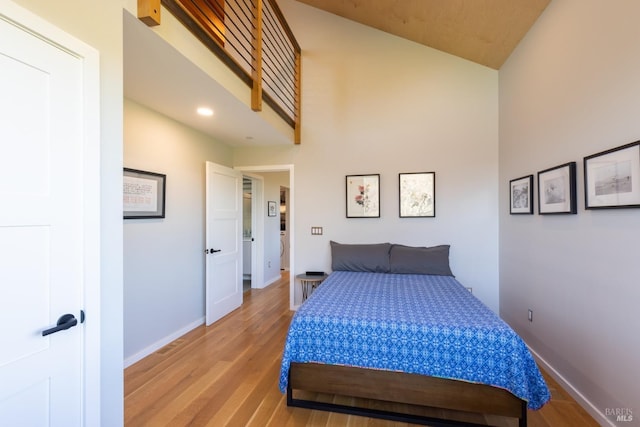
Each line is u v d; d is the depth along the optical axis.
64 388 1.16
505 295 3.26
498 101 3.43
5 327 0.99
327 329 1.89
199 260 3.47
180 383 2.22
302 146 3.98
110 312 1.35
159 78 2.12
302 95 3.98
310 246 3.95
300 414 1.88
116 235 1.37
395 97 3.72
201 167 3.49
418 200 3.63
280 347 2.84
